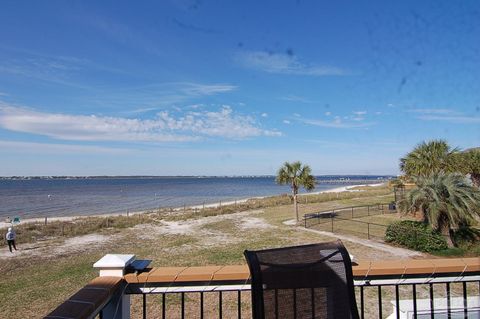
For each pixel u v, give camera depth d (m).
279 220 27.78
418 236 15.49
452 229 15.58
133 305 9.77
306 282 2.15
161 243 20.59
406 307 4.65
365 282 2.67
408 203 16.27
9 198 70.81
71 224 28.56
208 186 132.12
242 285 2.58
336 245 2.29
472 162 20.91
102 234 24.69
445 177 15.70
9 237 19.55
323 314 2.15
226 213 34.62
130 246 20.12
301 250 2.24
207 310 9.41
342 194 51.09
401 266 2.69
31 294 12.01
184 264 15.11
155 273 2.56
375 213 27.97
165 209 41.81
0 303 11.17
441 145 21.48
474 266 2.76
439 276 2.75
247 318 8.84
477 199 14.75
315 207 37.12
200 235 22.69
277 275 2.12
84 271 14.91
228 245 18.95
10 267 15.92
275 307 2.08
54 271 15.05
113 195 79.69
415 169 21.50
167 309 9.55
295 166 26.20
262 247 18.00
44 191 100.25
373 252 15.33
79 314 1.83
